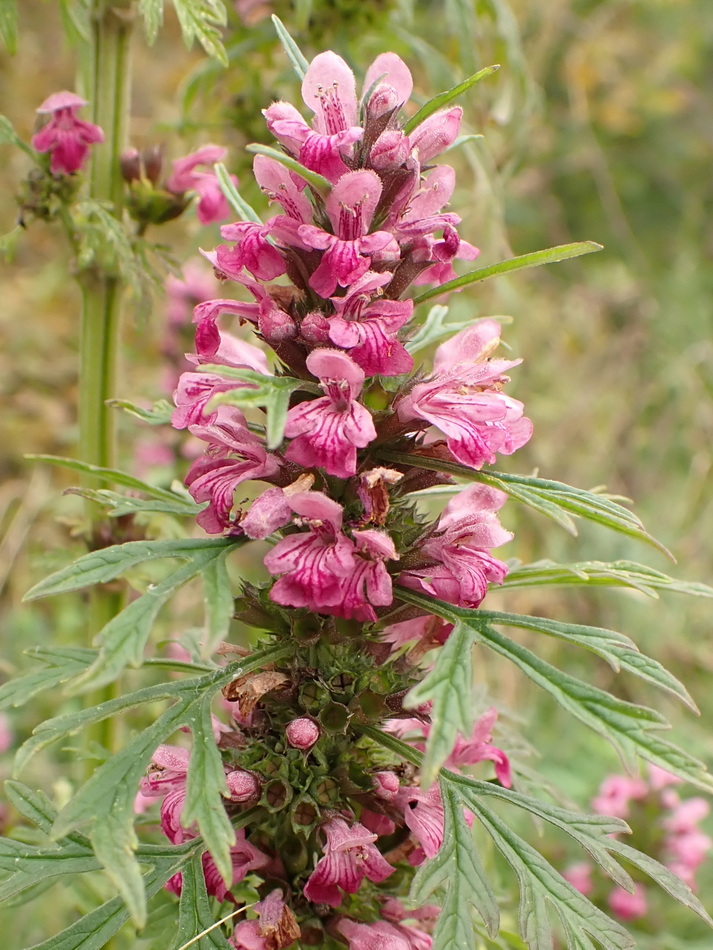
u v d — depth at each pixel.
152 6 0.21
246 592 0.19
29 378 0.47
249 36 0.29
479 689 0.23
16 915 0.27
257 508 0.17
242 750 0.19
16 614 0.40
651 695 0.41
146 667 0.20
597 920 0.17
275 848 0.19
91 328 0.25
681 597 0.45
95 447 0.25
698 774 0.16
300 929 0.19
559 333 0.51
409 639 0.20
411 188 0.18
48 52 0.56
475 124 0.31
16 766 0.16
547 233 0.65
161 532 0.26
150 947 0.20
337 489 0.18
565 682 0.16
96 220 0.24
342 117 0.18
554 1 0.55
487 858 0.26
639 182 0.73
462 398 0.18
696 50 0.77
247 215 0.19
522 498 0.17
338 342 0.17
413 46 0.29
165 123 0.30
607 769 0.38
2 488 0.43
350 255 0.17
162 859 0.18
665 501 0.49
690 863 0.30
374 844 0.19
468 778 0.18
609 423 0.50
